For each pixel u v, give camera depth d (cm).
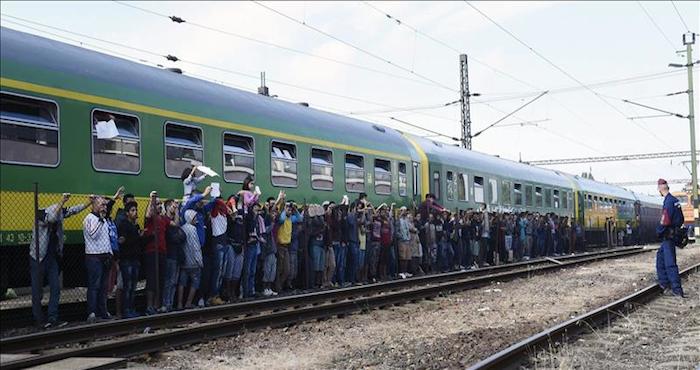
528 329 1070
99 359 812
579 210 3816
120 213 1130
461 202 2484
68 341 912
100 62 1204
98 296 1103
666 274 1511
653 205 5784
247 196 1358
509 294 1580
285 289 1581
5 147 1012
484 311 1304
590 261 2602
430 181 2267
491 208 2748
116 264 1136
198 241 1214
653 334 1018
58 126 1091
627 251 3309
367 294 1526
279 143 1593
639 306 1297
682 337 988
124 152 1199
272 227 1436
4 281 1084
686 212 5228
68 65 1128
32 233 1034
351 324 1150
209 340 973
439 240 2077
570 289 1670
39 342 884
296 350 929
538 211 3269
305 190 1662
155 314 1127
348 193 1836
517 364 791
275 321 1117
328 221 1606
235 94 1530
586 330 1029
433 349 909
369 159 1952
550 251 2977
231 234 1315
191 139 1354
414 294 1469
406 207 2064
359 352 905
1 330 1000
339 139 1819
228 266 1309
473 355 866
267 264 1430
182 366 826
